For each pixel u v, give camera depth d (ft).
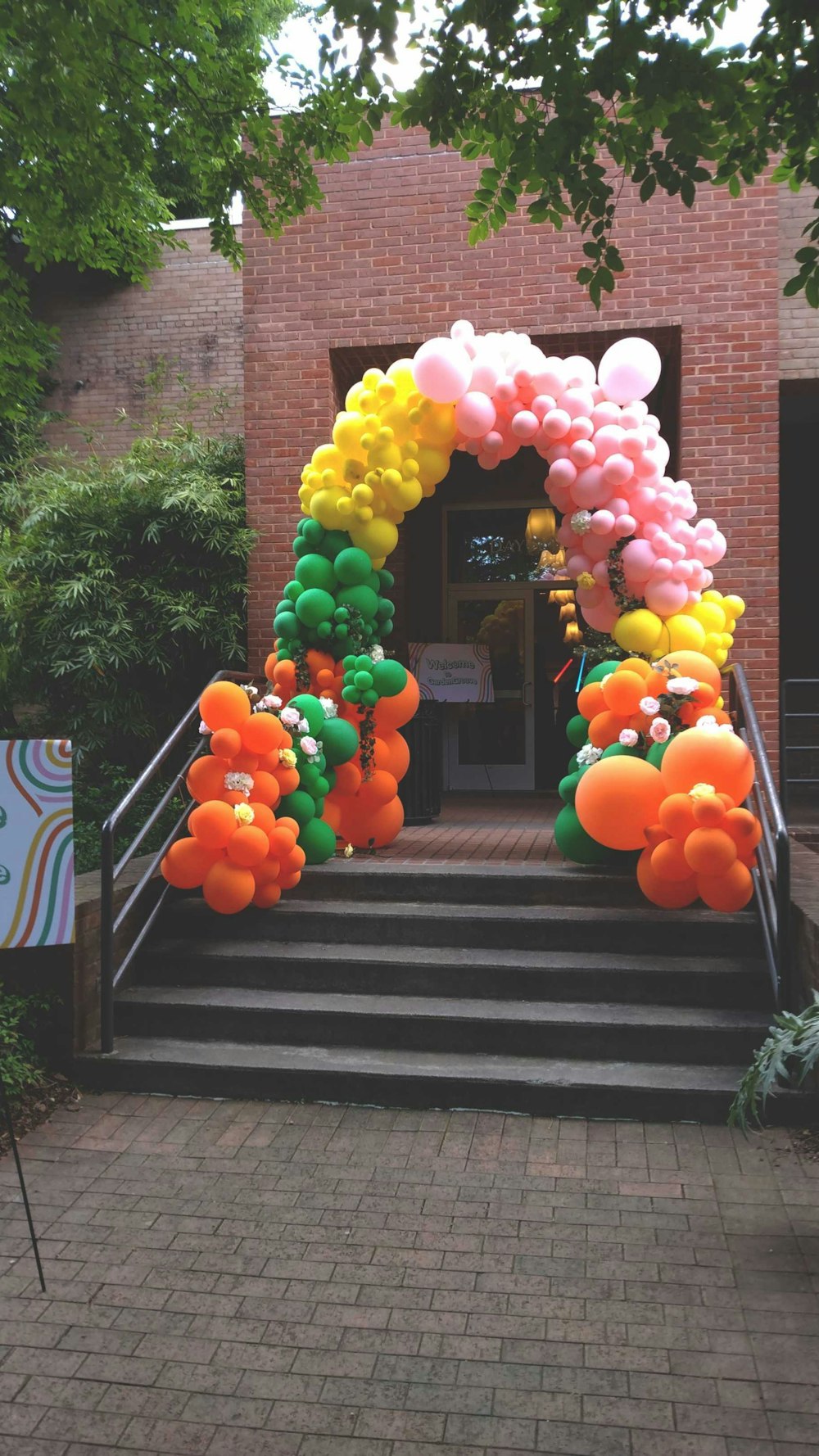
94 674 30.07
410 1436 9.07
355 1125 15.12
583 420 18.94
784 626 35.81
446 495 36.06
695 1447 8.86
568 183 14.10
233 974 18.28
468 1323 10.63
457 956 17.99
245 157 19.81
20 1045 16.17
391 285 27.43
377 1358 10.11
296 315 27.94
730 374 25.82
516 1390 9.62
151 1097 16.20
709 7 13.37
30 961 16.60
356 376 29.84
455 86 14.05
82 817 28.53
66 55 16.49
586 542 19.53
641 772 17.71
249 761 18.88
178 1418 9.31
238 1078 16.06
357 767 22.00
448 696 32.71
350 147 19.10
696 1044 15.94
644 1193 13.09
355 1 12.87
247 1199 13.12
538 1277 11.37
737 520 25.81
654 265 26.09
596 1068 15.84
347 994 17.85
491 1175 13.62
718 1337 10.32
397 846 23.66
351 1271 11.57
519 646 36.19
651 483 19.44
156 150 20.52
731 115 13.58
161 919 19.43
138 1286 11.32
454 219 27.09
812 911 15.80
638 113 13.83
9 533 31.40
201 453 30.96
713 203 25.82
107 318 37.93
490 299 26.94
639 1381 9.70
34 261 22.54
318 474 21.12
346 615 21.44
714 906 17.34
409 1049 16.70
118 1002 17.52
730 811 16.88
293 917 19.08
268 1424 9.23
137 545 30.50
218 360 37.29
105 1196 13.23
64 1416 9.36
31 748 12.07
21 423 35.37
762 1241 11.99
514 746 36.27
